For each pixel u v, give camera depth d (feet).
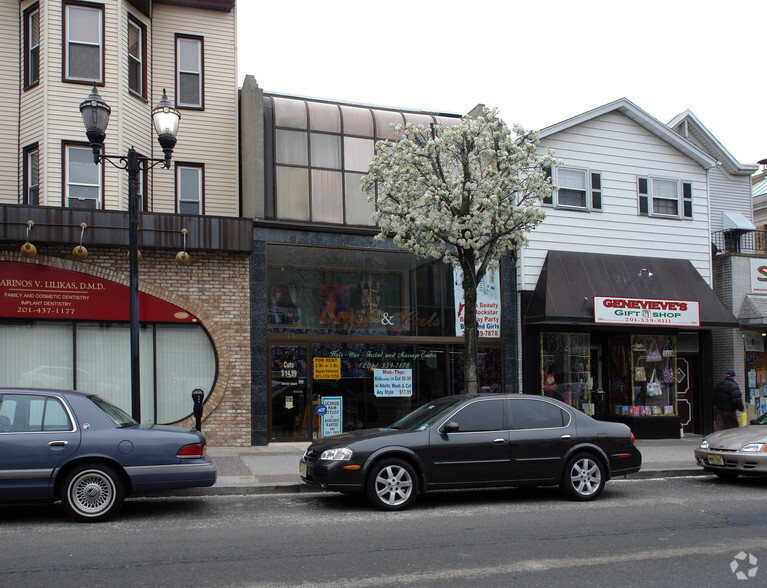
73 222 45.65
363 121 57.16
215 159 54.95
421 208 44.39
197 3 55.72
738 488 38.40
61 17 49.49
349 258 54.75
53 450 27.55
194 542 24.80
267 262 52.19
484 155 45.85
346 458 30.86
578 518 29.58
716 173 73.97
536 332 59.16
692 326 59.82
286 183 53.93
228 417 49.70
